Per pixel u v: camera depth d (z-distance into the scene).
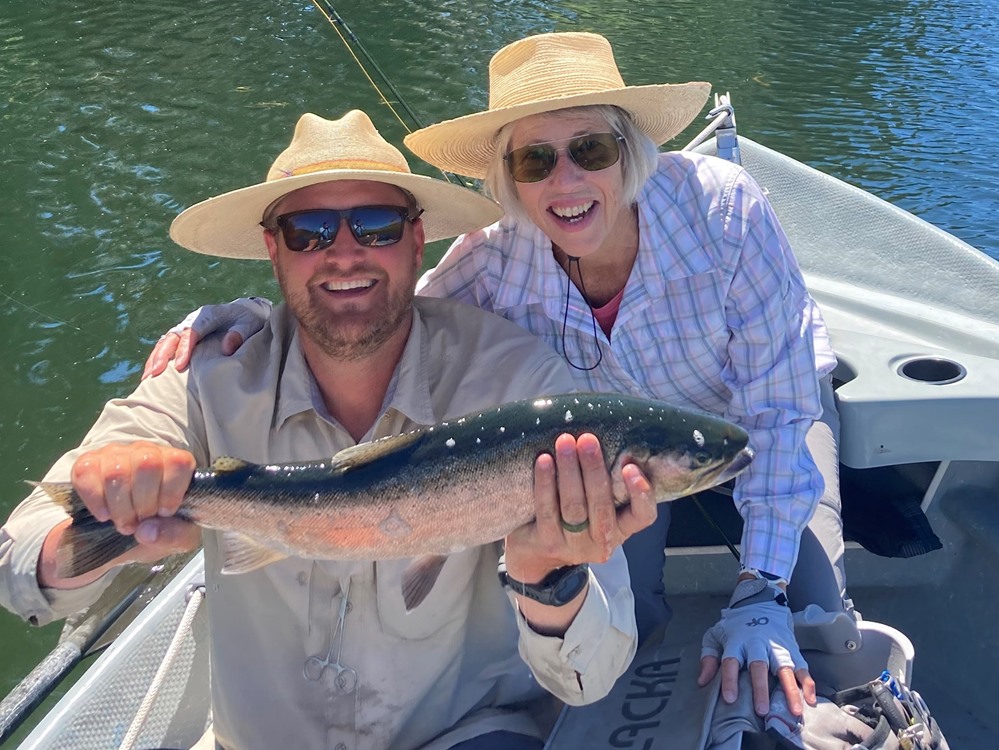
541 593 0.74
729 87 4.77
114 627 1.08
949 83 5.00
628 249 0.99
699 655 0.93
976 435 1.14
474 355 0.88
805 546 1.02
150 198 3.10
